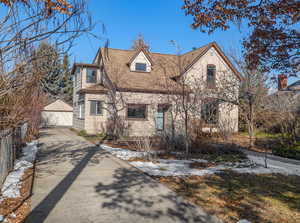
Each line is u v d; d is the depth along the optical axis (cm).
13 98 523
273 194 552
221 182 644
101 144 1341
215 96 1477
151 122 1783
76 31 362
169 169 779
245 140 1538
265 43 569
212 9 552
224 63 2002
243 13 549
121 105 1702
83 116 1908
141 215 428
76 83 2305
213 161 936
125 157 964
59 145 1270
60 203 471
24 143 1251
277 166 867
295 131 1170
